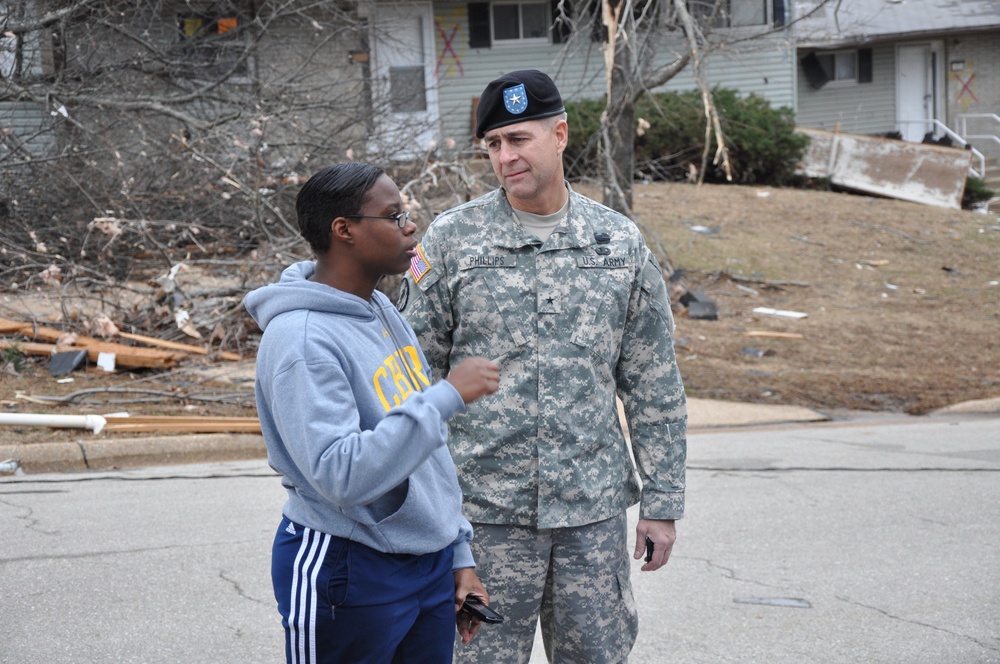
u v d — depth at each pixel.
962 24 25.16
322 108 11.94
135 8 11.98
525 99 2.80
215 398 8.10
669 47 16.22
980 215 17.95
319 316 2.24
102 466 7.06
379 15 17.08
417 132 11.95
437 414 2.13
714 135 18.58
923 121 25.17
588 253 2.89
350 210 2.26
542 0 20.27
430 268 2.90
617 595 2.94
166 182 11.20
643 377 2.98
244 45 12.47
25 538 5.43
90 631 4.27
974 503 6.33
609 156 11.79
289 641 2.25
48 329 9.27
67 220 10.80
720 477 7.01
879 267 14.66
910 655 4.17
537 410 2.84
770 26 19.81
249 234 11.20
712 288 13.48
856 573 5.11
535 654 4.20
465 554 2.51
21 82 11.24
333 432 2.11
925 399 9.66
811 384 10.05
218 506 6.07
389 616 2.26
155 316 9.81
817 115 25.84
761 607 4.67
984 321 12.45
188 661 4.01
